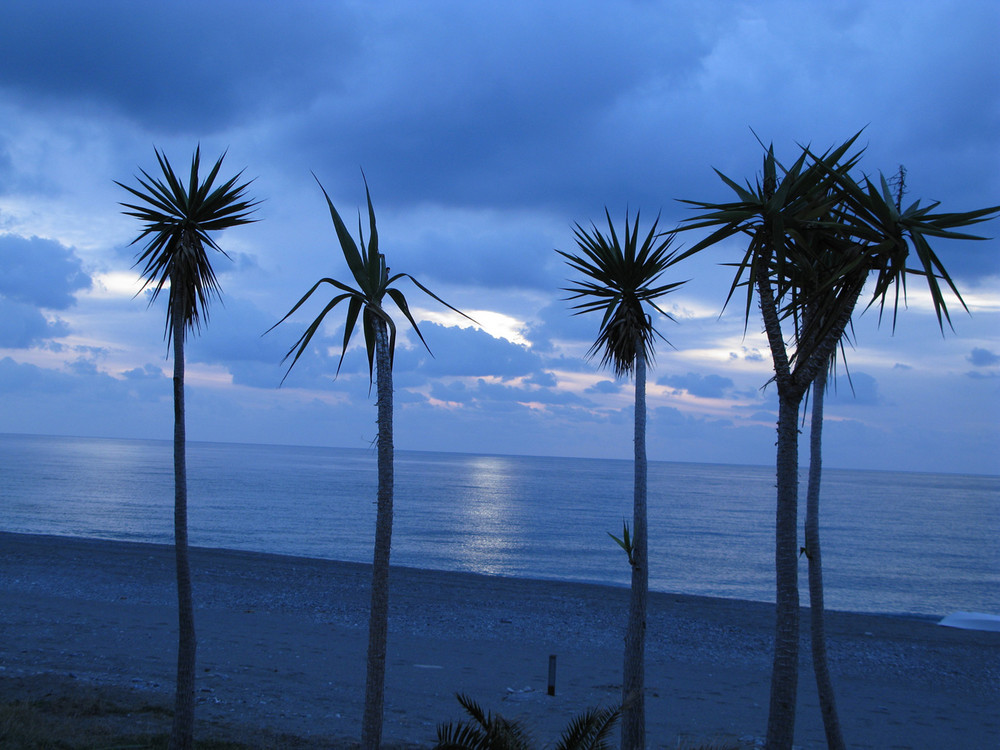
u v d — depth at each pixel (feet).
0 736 39.11
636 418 43.86
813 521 36.94
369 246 24.82
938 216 24.32
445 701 63.46
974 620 117.60
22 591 106.22
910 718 68.03
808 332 25.64
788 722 24.25
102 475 511.81
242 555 153.07
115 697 54.34
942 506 539.29
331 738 48.60
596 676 75.46
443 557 193.77
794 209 25.79
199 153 36.04
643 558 42.27
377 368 25.36
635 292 43.55
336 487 480.23
